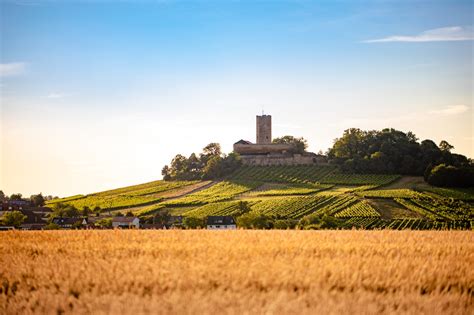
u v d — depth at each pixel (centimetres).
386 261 4566
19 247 5547
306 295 3706
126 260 4716
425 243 5528
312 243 5384
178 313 3444
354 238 5803
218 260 4484
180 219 19688
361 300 3612
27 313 3691
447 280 4156
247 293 3753
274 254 4828
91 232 6656
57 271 4412
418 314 3534
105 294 3841
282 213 19800
